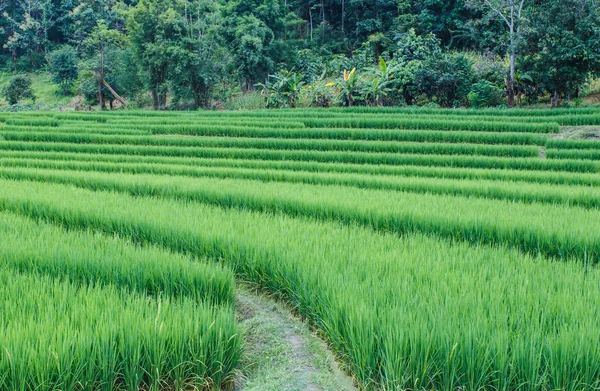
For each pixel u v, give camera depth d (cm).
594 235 831
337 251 727
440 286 578
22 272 684
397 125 2831
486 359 436
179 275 645
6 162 1988
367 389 475
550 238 859
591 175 1636
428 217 966
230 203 1215
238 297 711
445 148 2258
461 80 3572
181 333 478
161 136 2698
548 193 1298
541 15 3106
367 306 518
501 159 1955
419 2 5678
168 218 945
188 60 4528
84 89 5347
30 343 439
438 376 452
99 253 711
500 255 751
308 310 616
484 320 478
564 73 3066
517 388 436
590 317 486
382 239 815
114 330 461
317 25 6681
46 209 1071
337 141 2412
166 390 476
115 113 3903
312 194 1212
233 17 5491
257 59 4875
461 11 5262
